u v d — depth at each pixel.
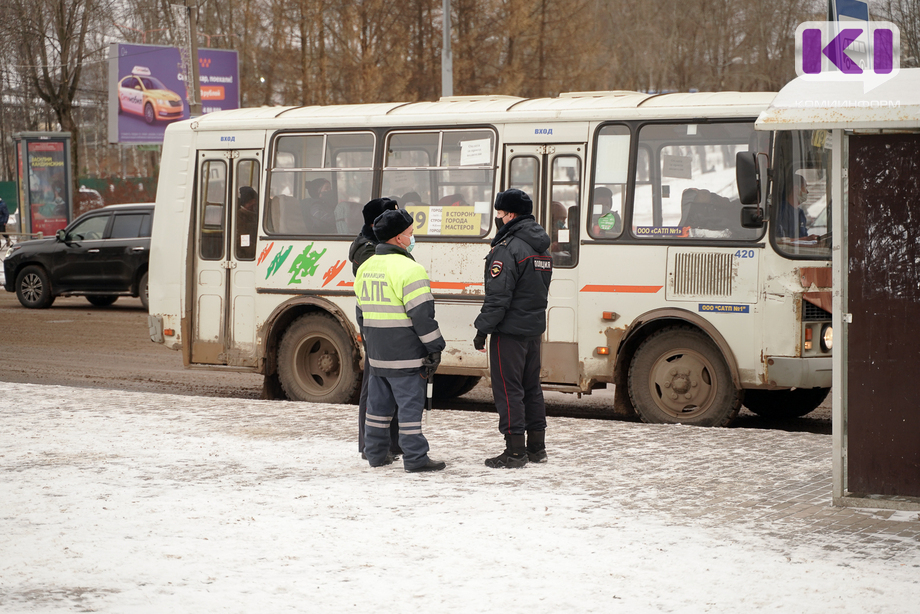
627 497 6.57
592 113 9.86
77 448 8.30
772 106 5.82
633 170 9.65
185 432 8.98
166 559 5.34
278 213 11.43
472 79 35.53
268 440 8.62
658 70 43.25
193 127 11.88
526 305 7.41
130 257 20.94
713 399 9.34
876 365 6.14
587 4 37.09
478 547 5.52
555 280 9.95
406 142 10.78
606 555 5.36
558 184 10.02
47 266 21.70
